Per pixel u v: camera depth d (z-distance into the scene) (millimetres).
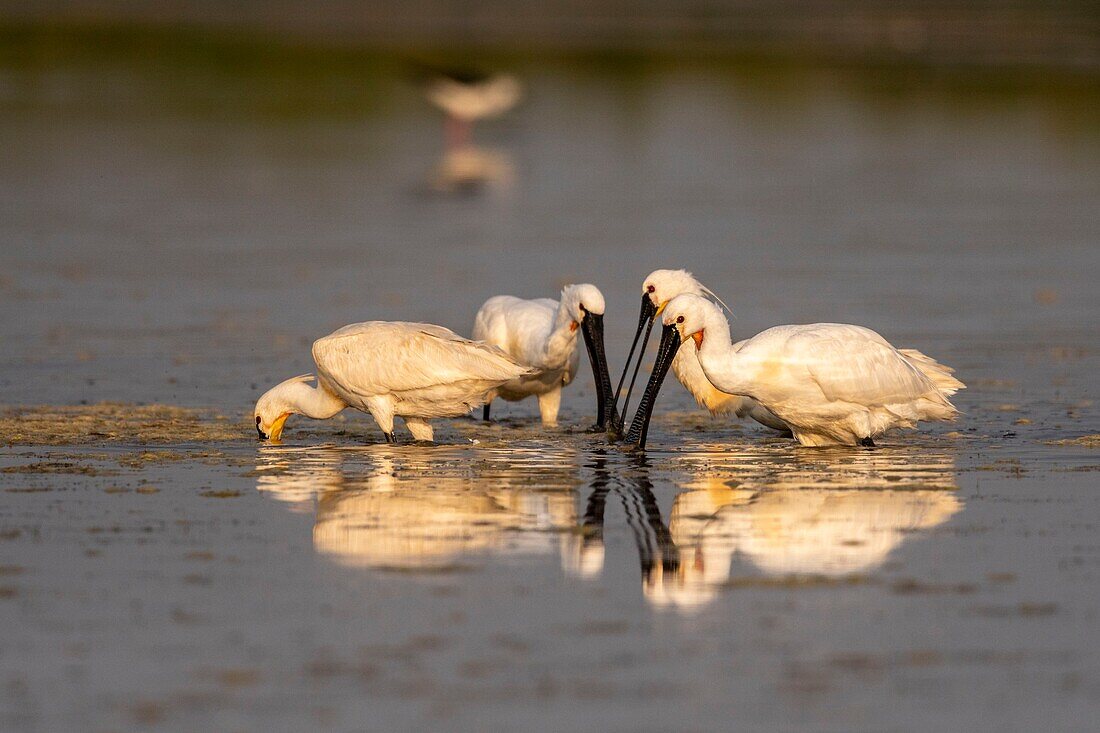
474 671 9180
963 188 39312
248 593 10531
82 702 8773
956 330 22609
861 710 8695
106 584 10719
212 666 9258
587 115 55125
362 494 13391
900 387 15469
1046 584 10750
